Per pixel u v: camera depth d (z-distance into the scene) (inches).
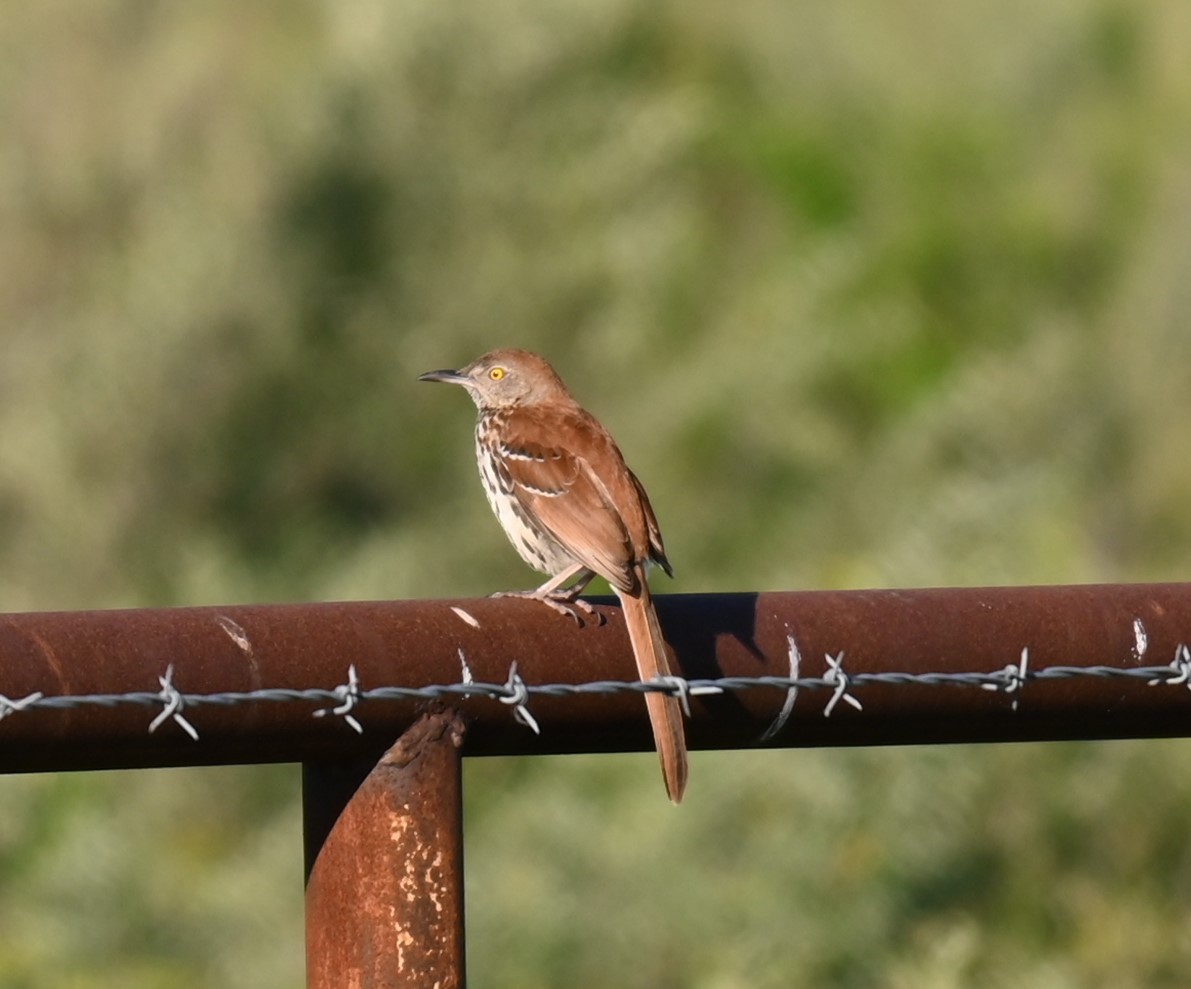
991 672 183.2
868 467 618.8
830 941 423.5
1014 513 523.8
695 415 644.7
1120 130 797.9
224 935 471.2
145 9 759.7
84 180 724.0
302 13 759.7
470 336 668.7
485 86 707.4
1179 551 604.7
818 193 776.3
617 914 439.5
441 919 166.7
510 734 172.9
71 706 156.6
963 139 796.6
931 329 721.0
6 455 644.7
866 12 848.3
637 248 690.2
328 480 657.0
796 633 180.5
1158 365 633.0
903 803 435.8
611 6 751.1
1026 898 435.8
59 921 473.7
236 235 669.3
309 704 163.0
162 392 644.7
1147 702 187.3
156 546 634.8
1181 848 440.1
